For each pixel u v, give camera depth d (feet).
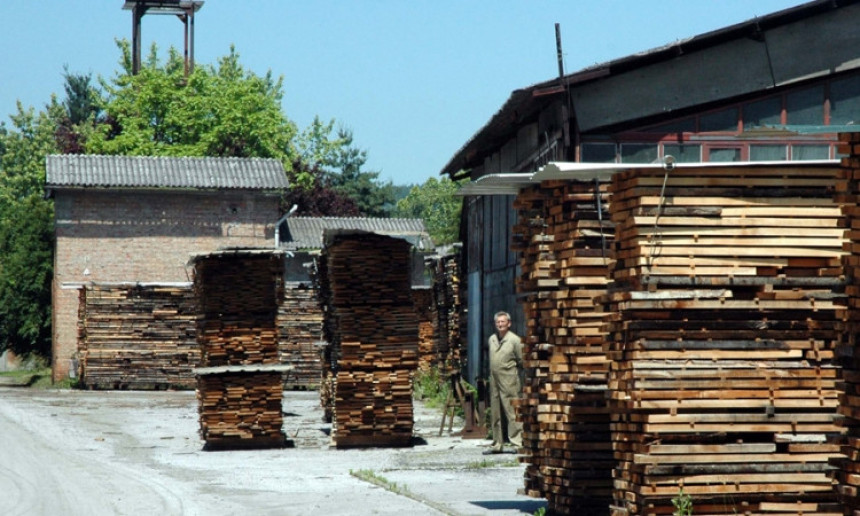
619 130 62.95
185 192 156.46
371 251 71.97
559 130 63.77
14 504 49.11
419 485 52.29
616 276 35.94
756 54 63.26
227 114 212.64
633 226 34.83
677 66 62.80
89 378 138.10
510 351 63.31
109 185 151.53
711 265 34.65
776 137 63.72
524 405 43.91
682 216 34.71
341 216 231.30
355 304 71.77
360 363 71.41
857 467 29.22
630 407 34.40
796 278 34.71
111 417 100.89
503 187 44.24
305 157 266.98
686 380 34.35
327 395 91.97
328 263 74.49
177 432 86.48
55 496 51.62
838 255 34.94
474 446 69.77
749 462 34.35
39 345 176.24
